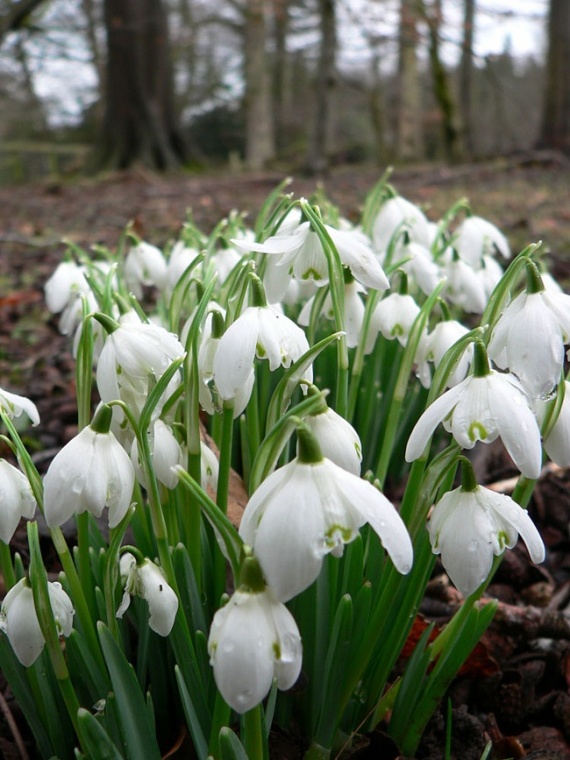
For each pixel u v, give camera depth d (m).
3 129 5.10
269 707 0.27
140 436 0.26
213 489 0.35
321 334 0.40
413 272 0.39
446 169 2.73
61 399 0.62
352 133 5.39
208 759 0.25
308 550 0.22
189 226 0.42
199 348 0.29
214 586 0.31
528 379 0.26
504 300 0.28
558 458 0.28
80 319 0.40
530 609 0.37
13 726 0.31
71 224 1.57
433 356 0.33
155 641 0.30
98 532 0.32
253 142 4.09
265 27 3.92
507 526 0.25
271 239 0.29
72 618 0.27
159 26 3.26
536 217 1.38
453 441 0.26
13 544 0.41
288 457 0.35
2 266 1.16
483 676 0.34
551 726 0.33
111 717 0.27
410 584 0.28
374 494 0.22
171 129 3.39
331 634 0.29
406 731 0.30
